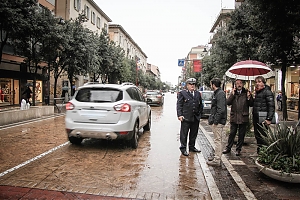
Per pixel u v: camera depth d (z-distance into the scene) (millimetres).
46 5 26141
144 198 3930
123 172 5094
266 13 8242
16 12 12633
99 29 40094
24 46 16062
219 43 17047
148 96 25734
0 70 19344
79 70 19984
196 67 36000
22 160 5742
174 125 12328
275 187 4383
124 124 6523
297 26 8156
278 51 10336
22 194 3949
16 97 21578
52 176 4773
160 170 5285
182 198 3963
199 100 6875
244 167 5512
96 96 6789
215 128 5656
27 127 10266
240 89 6570
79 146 7203
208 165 5625
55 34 15406
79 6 32312
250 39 13617
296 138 4605
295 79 18953
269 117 5918
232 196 4012
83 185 4375
